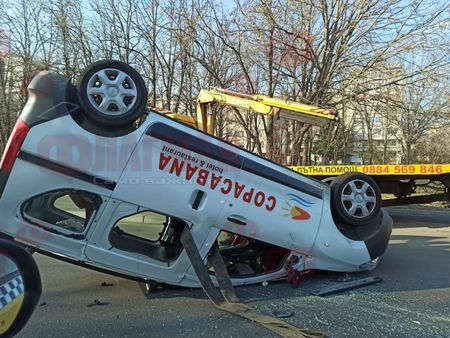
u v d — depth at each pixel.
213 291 4.66
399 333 4.06
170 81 24.02
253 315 4.32
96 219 4.46
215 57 21.66
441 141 45.28
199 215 4.75
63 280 5.64
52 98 4.23
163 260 4.84
